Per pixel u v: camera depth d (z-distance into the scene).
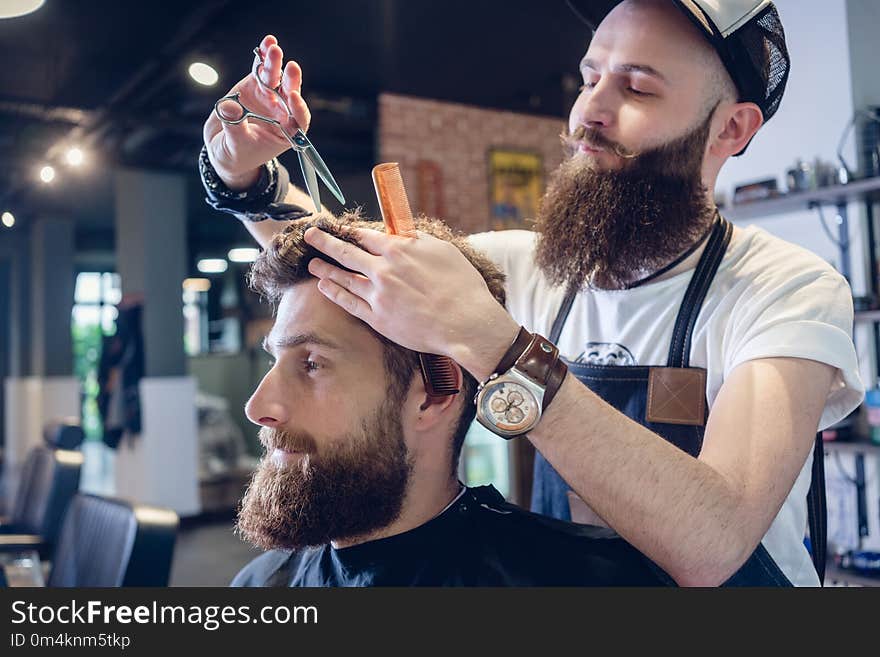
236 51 5.22
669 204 0.94
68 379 10.32
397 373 0.80
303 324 0.79
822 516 1.02
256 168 1.06
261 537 0.80
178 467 7.10
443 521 0.89
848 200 2.90
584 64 1.00
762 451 0.79
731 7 0.90
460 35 4.96
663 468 0.72
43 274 10.15
